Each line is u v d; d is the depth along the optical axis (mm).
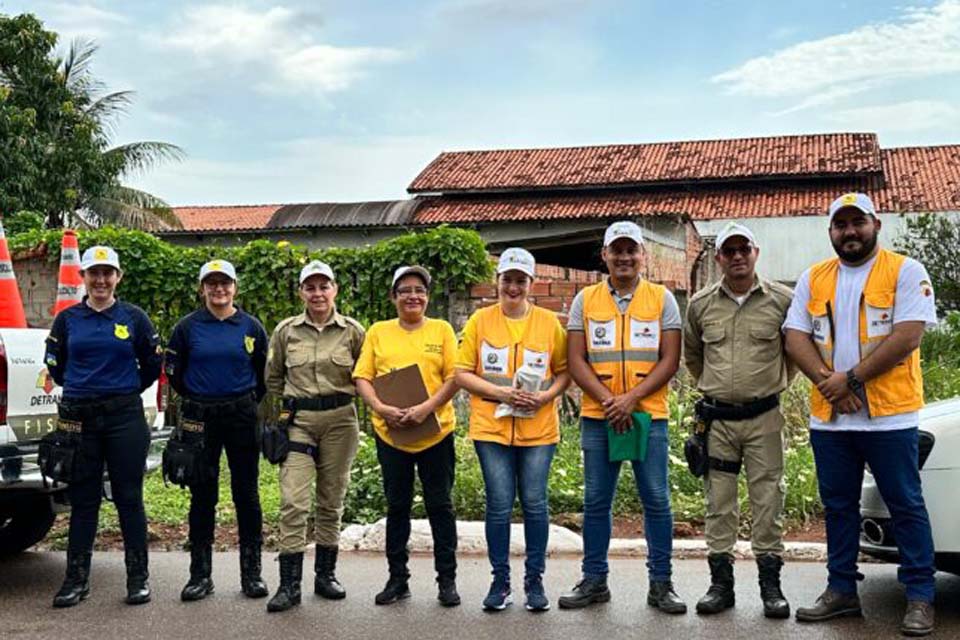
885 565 6680
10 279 8375
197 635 5250
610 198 28297
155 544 7457
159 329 11055
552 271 11625
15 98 22641
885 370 5188
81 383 5809
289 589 5750
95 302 5910
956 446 5340
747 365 5574
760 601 5820
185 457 5801
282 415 5930
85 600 5957
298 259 10797
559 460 8672
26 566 6914
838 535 5430
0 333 5980
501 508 5672
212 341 5902
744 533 7430
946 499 5305
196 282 11000
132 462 5902
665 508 5695
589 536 5785
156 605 5840
